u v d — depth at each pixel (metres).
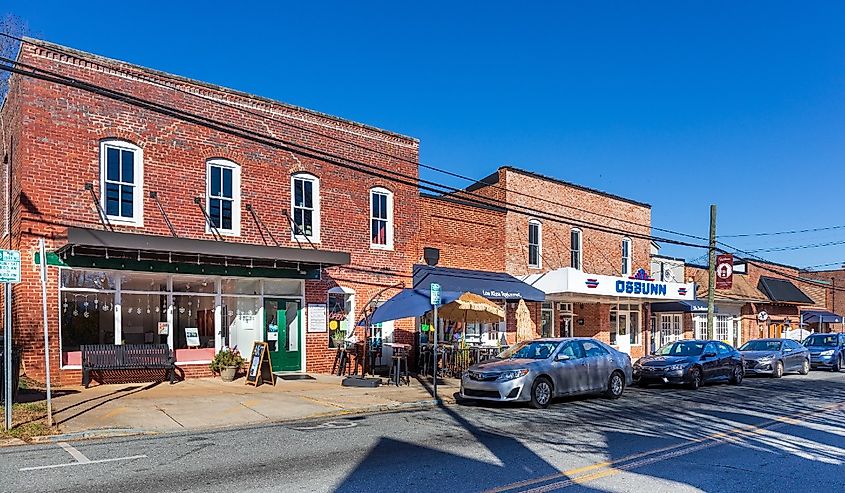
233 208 17.66
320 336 19.25
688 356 19.92
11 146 16.08
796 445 10.27
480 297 18.47
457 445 9.95
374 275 20.53
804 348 26.44
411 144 21.83
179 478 7.81
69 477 7.84
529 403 14.59
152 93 16.36
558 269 24.08
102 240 13.63
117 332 15.72
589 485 7.64
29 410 11.88
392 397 15.28
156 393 14.46
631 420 12.70
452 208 23.34
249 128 17.98
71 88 15.17
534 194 25.94
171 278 16.73
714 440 10.60
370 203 20.67
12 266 10.30
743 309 39.00
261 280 18.30
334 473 8.11
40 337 14.60
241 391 15.22
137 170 16.08
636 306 31.19
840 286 50.81
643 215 31.38
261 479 7.78
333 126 19.81
